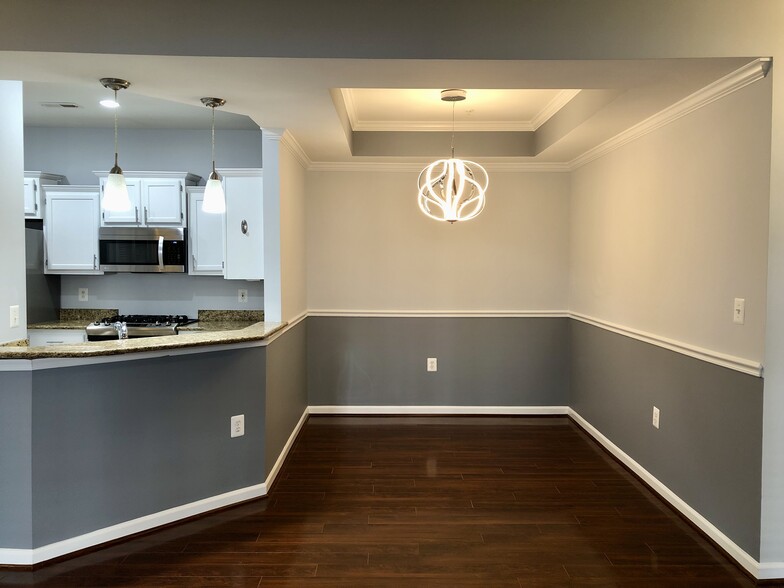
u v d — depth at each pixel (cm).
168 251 473
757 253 240
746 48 231
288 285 408
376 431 461
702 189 284
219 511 309
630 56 234
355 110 420
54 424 253
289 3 231
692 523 293
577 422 479
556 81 263
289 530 288
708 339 279
